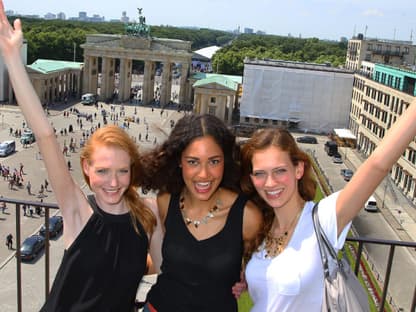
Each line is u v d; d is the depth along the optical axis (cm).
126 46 17712
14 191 7788
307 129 15650
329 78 15225
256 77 15350
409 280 5512
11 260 4997
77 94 18812
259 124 15575
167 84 17888
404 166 9850
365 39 19412
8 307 4025
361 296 925
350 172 10469
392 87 11438
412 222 8012
